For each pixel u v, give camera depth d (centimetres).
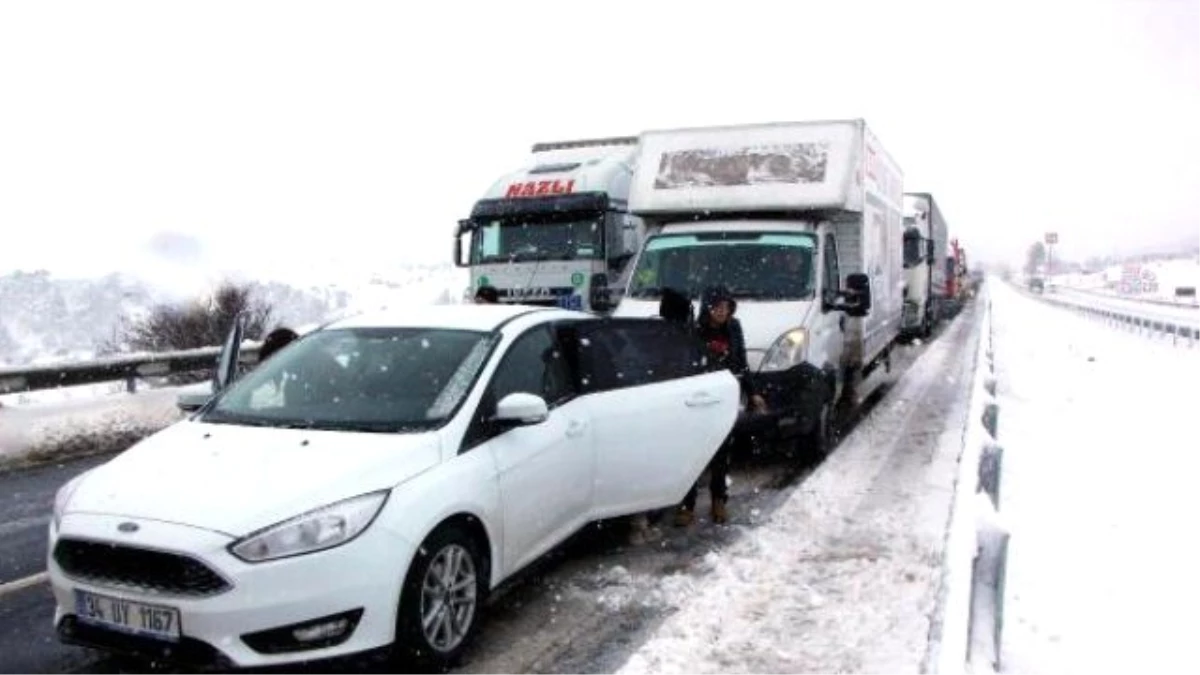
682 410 663
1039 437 1138
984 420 669
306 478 431
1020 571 625
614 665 472
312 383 535
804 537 663
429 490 452
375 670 455
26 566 650
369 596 419
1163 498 825
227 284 2294
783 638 487
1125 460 992
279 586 401
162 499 421
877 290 1274
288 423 500
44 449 1067
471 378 521
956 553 360
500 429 515
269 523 407
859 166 1078
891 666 453
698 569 610
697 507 774
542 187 1486
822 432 923
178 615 399
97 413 1155
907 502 759
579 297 1438
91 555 418
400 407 504
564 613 539
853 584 566
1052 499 820
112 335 2322
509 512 510
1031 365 2081
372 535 423
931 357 2106
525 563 533
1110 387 1673
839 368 1052
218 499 417
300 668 412
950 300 4159
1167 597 580
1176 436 1150
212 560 395
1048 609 558
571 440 571
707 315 788
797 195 1017
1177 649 502
